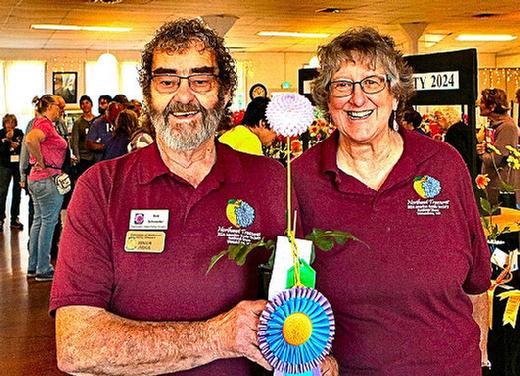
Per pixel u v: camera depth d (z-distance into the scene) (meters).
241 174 1.60
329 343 1.33
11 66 13.98
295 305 1.29
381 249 1.68
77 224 1.50
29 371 3.82
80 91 14.37
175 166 1.58
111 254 1.51
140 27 11.12
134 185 1.55
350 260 1.69
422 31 11.61
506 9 10.08
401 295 1.66
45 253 5.99
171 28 1.56
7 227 9.15
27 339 4.38
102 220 1.51
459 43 14.80
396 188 1.72
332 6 9.47
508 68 15.91
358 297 1.68
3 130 8.95
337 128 1.77
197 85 1.52
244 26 11.41
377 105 1.71
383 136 1.74
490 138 4.26
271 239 1.57
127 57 14.59
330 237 1.55
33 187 5.89
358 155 1.75
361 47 1.70
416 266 1.67
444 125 6.85
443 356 1.66
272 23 11.09
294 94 1.35
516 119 11.94
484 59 16.66
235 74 1.64
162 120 1.52
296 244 1.36
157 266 1.49
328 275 1.70
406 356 1.65
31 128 6.41
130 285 1.49
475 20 11.27
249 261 1.53
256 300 1.41
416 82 2.96
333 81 1.73
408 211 1.70
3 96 13.96
